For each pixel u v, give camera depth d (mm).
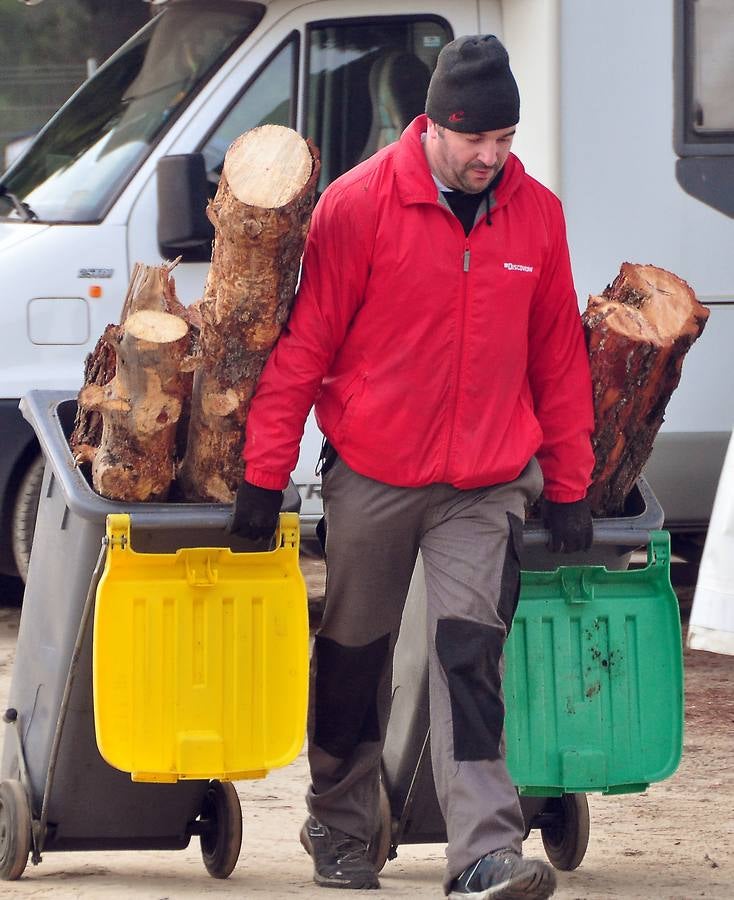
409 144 10836
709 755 17516
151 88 21375
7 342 20766
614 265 20375
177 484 11734
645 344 11883
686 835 14445
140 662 11000
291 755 11281
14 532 21344
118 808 12266
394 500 11055
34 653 12336
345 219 10781
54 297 20812
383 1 20578
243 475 11336
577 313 11570
